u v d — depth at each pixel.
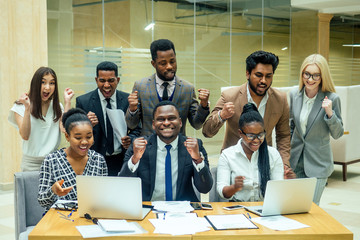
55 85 3.60
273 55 3.04
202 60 8.07
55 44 6.07
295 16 9.65
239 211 2.57
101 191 2.37
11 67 5.76
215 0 8.16
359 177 6.95
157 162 2.83
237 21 8.59
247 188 2.89
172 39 7.53
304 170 3.58
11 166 5.91
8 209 5.06
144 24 7.05
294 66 9.80
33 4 5.81
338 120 3.38
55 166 2.75
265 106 3.21
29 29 5.82
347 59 10.69
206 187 2.77
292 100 3.62
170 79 3.32
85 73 6.36
